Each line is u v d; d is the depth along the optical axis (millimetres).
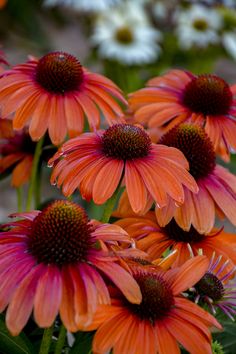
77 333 661
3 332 632
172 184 631
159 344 574
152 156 655
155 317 586
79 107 730
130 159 646
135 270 608
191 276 608
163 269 625
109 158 646
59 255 575
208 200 689
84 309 550
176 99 793
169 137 712
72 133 716
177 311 594
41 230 583
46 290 555
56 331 680
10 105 712
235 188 705
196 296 628
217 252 697
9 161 843
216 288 635
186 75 823
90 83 759
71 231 581
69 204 590
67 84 734
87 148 658
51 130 709
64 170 646
